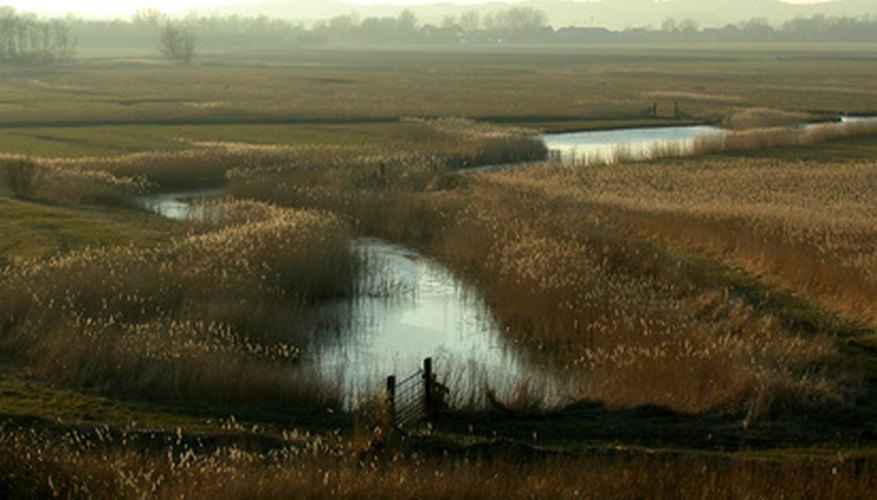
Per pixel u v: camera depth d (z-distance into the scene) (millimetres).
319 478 11656
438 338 22594
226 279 22922
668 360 18219
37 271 22328
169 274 22625
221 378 17109
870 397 17312
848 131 65938
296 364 20109
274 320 21656
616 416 16547
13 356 18219
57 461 11805
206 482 11328
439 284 27516
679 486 11953
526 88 113312
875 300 22797
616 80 132500
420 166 44031
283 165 43938
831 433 15531
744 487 11906
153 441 13680
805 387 17188
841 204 36375
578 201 36750
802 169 48094
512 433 15438
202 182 43219
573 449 14172
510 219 32125
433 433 14953
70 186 37531
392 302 25547
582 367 19938
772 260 27141
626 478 12117
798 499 11766
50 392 16297
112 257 24531
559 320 22031
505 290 24578
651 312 21531
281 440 14055
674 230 31781
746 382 17141
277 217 29906
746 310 22344
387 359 20703
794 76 143875
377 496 11250
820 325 21781
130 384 17062
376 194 36844
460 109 80500
